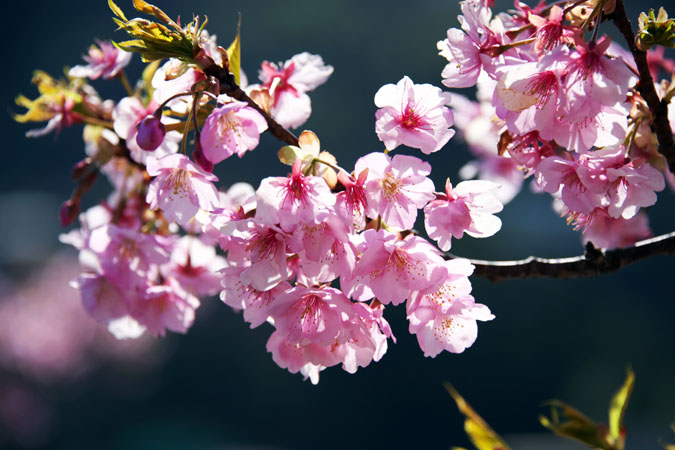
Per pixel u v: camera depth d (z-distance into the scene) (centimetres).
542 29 92
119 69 104
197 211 94
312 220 90
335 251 92
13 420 432
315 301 93
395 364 697
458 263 93
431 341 95
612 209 94
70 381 464
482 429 105
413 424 680
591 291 734
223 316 729
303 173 92
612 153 94
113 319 107
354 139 968
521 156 96
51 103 106
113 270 104
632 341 702
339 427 689
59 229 799
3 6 1252
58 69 1273
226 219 94
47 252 671
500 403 684
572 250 761
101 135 107
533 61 92
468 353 701
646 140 96
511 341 708
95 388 482
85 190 106
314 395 702
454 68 94
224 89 94
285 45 1081
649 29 92
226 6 1130
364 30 1053
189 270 107
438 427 678
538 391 686
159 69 95
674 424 100
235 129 93
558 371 695
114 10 93
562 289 734
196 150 93
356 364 94
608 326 712
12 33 1265
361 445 682
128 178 108
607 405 660
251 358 716
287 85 102
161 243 104
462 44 94
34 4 1255
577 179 94
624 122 92
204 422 677
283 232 91
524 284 735
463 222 93
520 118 93
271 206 91
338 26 1062
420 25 1041
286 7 1088
